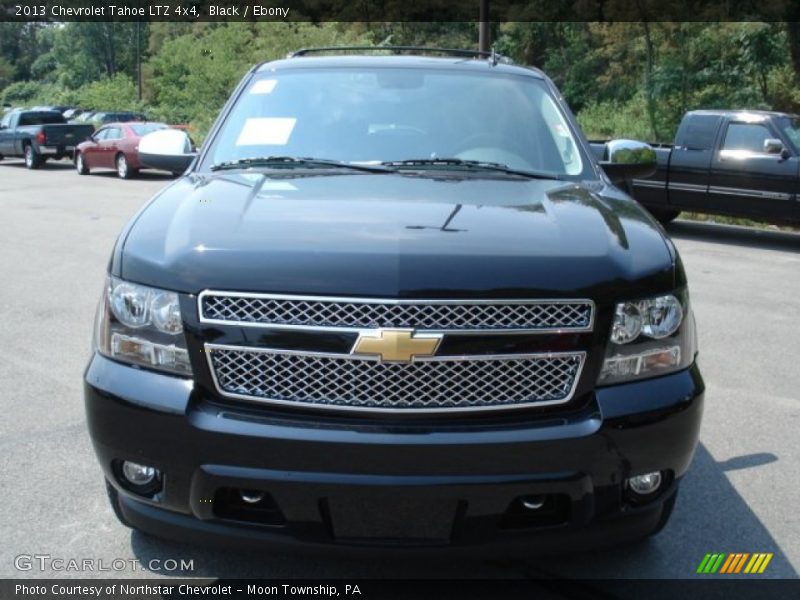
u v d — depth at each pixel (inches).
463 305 94.0
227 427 93.8
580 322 96.6
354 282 93.7
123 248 106.7
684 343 105.0
